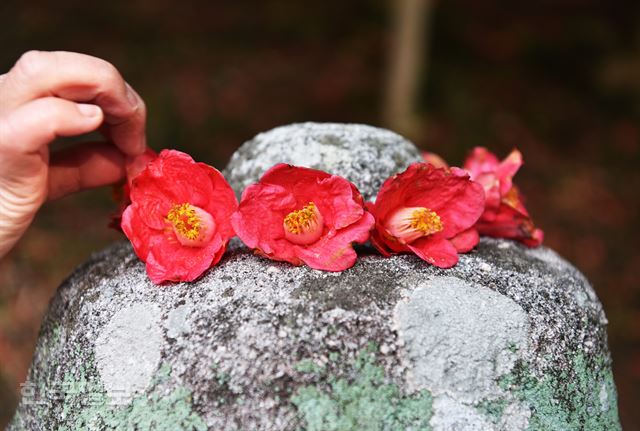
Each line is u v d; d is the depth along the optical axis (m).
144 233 0.39
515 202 0.46
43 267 1.22
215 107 1.80
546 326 0.37
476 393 0.35
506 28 2.33
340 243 0.37
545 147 1.91
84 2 2.05
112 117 0.41
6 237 0.40
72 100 0.39
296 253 0.37
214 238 0.38
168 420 0.34
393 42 1.76
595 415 0.38
